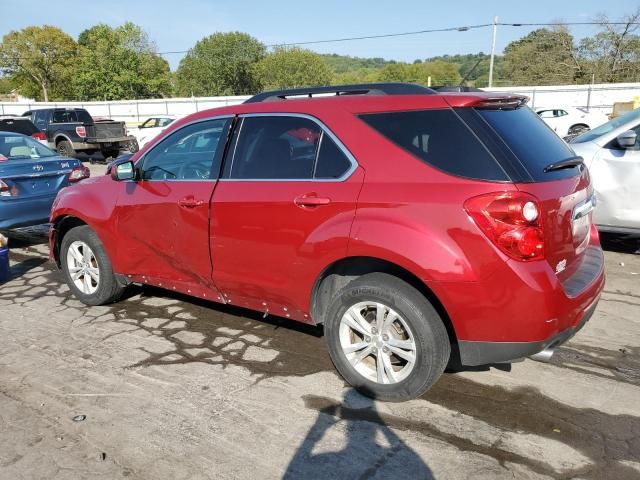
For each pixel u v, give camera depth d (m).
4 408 3.46
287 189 3.59
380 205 3.19
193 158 4.27
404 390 3.31
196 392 3.61
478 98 3.17
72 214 5.03
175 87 67.56
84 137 19.66
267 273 3.76
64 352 4.25
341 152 3.43
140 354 4.19
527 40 52.97
